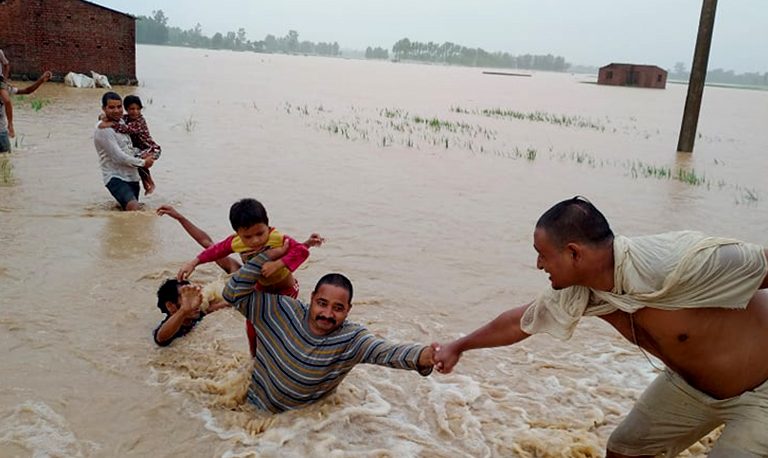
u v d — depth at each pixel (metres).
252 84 37.78
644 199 11.95
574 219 2.96
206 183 10.59
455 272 7.33
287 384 4.27
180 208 8.99
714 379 3.13
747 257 2.94
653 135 23.48
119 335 5.30
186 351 5.12
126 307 5.80
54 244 7.18
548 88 62.66
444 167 13.88
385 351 4.09
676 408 3.43
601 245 2.98
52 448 3.91
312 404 4.42
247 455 3.92
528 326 3.52
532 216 9.99
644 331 3.19
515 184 12.52
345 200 10.22
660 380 3.53
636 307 3.05
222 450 3.98
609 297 3.09
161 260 6.96
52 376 4.65
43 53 26.05
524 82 78.50
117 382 4.64
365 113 24.62
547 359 5.47
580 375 5.23
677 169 15.70
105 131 8.39
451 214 9.81
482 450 4.16
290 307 4.36
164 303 5.17
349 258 7.52
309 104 26.86
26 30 25.61
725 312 3.04
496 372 5.20
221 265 6.59
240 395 4.48
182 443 4.03
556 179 13.39
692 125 18.86
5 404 4.29
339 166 13.08
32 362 4.81
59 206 8.59
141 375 4.74
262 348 4.36
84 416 4.23
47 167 10.79
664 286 2.93
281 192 10.40
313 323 4.25
